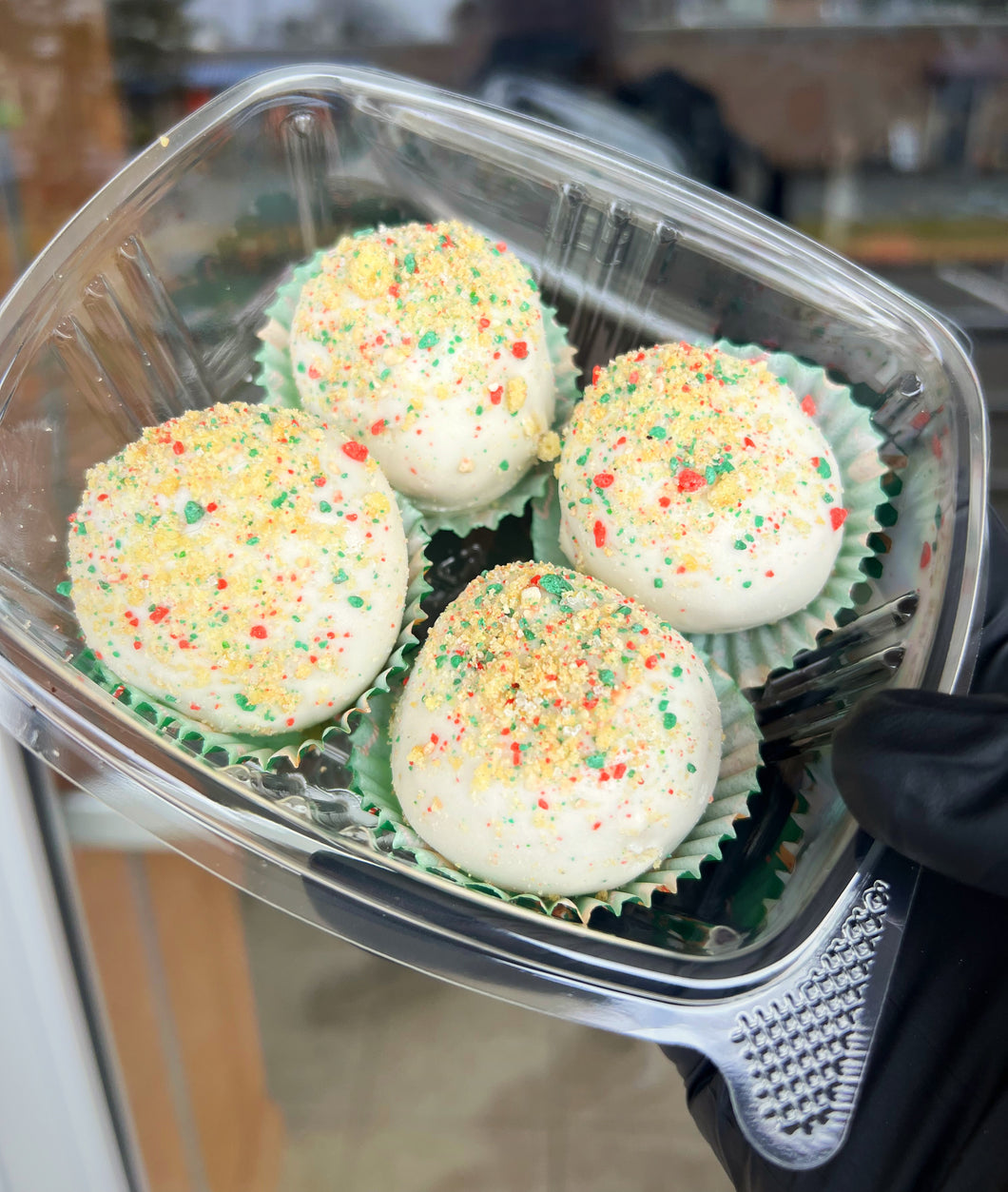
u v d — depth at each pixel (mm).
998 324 271
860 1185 152
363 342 193
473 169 204
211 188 195
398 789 171
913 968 166
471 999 226
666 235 196
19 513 173
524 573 176
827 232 272
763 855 167
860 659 178
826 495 186
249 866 152
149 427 182
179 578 167
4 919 173
